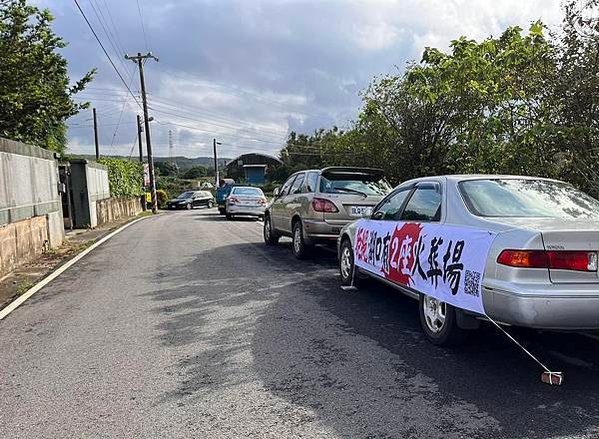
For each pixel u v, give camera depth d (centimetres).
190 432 343
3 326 600
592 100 731
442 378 428
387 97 1354
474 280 430
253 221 2283
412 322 593
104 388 416
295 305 670
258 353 491
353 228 752
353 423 352
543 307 384
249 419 360
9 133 1275
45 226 1212
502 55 884
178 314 632
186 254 1150
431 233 510
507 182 528
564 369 448
